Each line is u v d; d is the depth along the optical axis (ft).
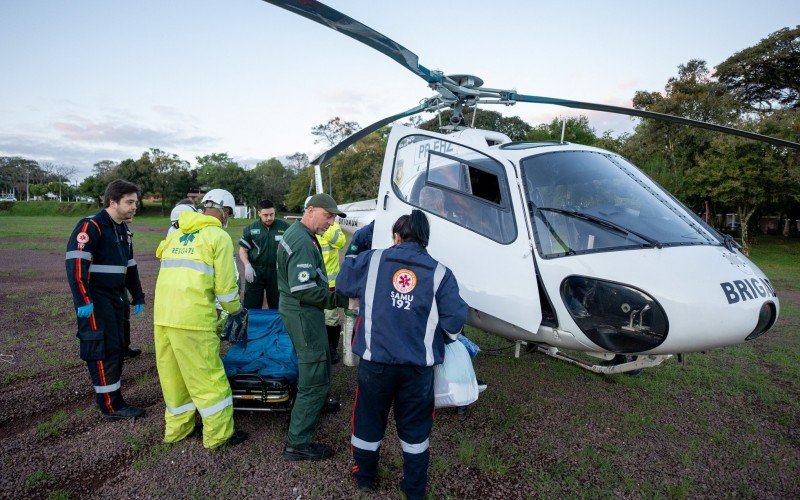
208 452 9.56
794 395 13.50
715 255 9.41
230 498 8.14
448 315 7.61
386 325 7.51
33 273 31.17
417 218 8.11
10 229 73.20
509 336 11.16
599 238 9.63
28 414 11.12
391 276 7.72
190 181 200.44
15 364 14.23
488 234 10.59
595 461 9.61
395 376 7.55
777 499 8.60
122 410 10.89
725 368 15.65
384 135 125.59
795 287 35.55
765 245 74.69
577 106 13.38
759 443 10.68
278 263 9.58
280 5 7.86
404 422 7.83
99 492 8.19
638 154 75.92
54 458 9.22
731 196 60.29
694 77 73.82
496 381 13.85
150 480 8.57
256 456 9.50
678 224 10.16
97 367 10.53
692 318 8.51
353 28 8.72
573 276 9.50
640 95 76.89
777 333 20.56
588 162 11.45
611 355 9.69
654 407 12.43
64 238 58.95
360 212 21.61
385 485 8.63
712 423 11.63
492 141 13.17
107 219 10.84
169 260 9.44
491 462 9.47
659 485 8.92
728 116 69.00
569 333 9.74
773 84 85.46
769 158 58.03
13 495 8.04
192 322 9.10
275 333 12.12
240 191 210.79
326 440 10.30
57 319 19.54
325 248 16.42
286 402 10.29
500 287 10.18
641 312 8.87
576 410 12.06
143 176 194.18
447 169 11.71
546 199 10.42
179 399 9.73
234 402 10.39
